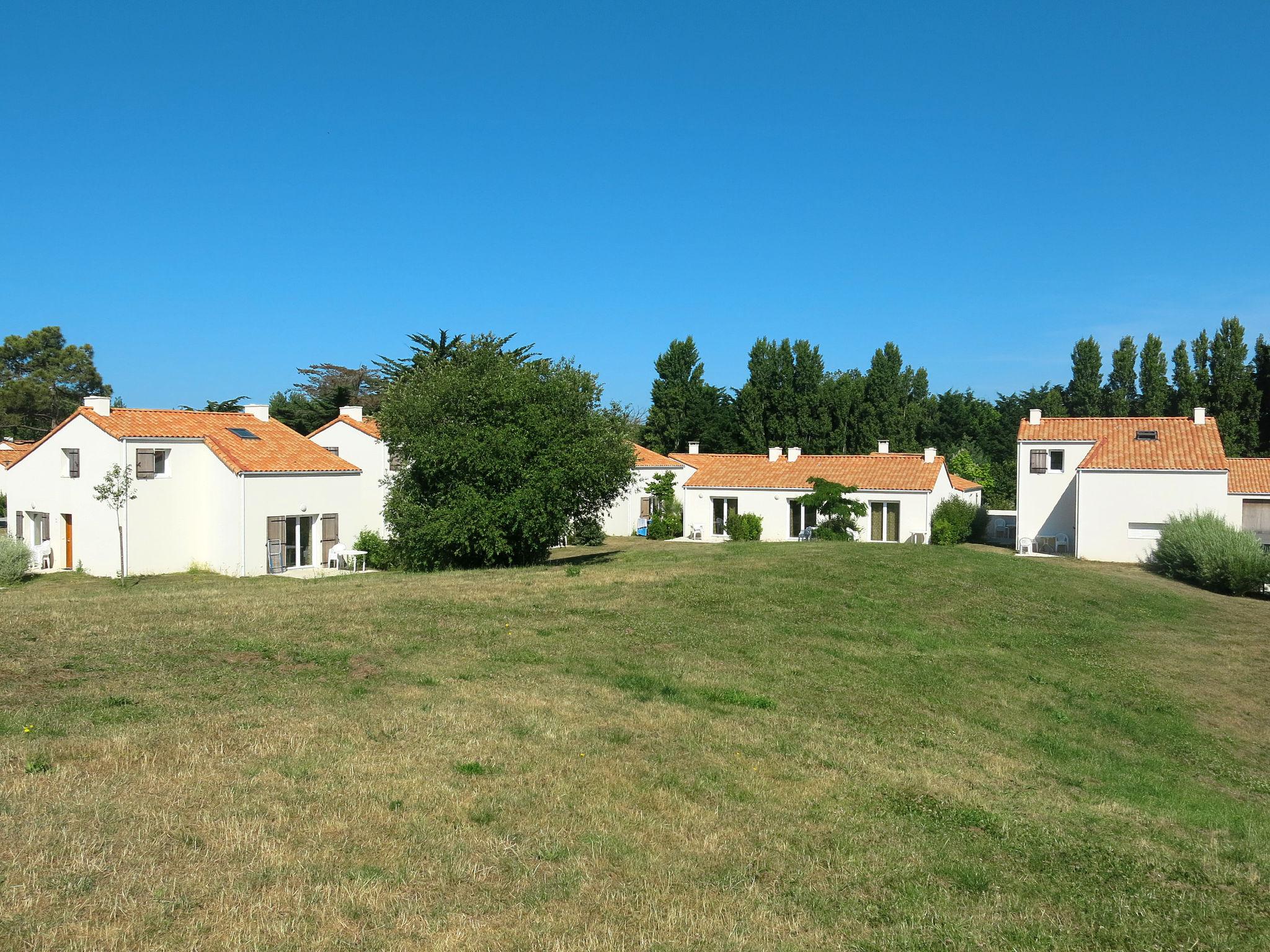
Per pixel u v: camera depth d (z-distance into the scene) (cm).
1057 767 1262
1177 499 3791
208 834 755
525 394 2972
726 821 888
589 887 714
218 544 3259
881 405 7031
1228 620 2614
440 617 1759
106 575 3150
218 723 1056
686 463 5456
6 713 1041
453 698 1238
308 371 7569
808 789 1009
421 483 3070
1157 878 849
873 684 1562
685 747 1112
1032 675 1762
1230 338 6053
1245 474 4031
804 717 1321
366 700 1199
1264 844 1009
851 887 762
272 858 716
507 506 2853
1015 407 8494
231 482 3209
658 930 652
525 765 991
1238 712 1694
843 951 645
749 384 7444
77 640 1407
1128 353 6775
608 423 3272
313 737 1028
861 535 4528
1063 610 2423
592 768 1002
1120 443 4112
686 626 1827
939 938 675
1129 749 1416
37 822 750
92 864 683
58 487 3362
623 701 1301
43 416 6912
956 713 1469
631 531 5334
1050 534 4319
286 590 2159
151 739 983
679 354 8069
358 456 4091
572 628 1738
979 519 5009
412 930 623
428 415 2980
